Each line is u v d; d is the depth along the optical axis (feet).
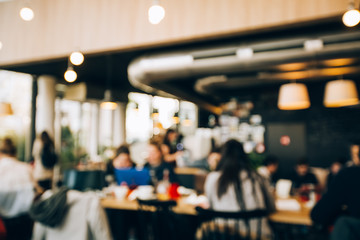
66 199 6.68
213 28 11.78
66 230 6.64
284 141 26.66
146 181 11.24
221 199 7.38
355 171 5.72
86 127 29.14
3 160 9.78
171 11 12.42
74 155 27.20
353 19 6.65
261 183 7.55
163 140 17.95
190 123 33.76
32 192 8.43
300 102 12.60
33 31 14.87
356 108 24.34
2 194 8.19
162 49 17.72
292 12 10.77
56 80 23.36
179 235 9.52
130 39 12.97
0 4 15.70
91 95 25.96
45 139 18.06
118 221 11.26
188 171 19.92
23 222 8.34
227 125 30.01
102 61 20.71
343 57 12.86
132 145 28.60
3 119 21.21
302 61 13.50
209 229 7.11
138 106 26.61
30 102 22.79
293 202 9.27
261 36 15.69
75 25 14.01
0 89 20.99
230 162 7.52
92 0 13.76
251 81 23.48
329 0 10.28
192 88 30.73
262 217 7.25
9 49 15.33
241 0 11.49
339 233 5.32
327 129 25.18
